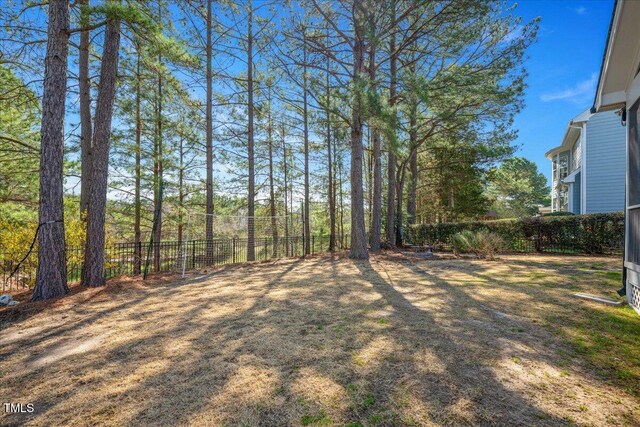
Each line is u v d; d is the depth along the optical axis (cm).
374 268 791
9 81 805
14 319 398
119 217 1357
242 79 1171
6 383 235
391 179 1348
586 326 328
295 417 187
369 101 711
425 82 768
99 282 586
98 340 321
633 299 399
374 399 204
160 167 1155
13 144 866
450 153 1596
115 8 489
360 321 363
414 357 263
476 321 353
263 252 1222
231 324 363
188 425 182
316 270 782
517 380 223
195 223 1445
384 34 845
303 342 303
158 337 325
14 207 848
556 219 999
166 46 609
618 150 1280
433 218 2283
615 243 901
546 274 614
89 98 798
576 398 201
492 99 1026
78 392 220
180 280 672
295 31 924
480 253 941
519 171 4019
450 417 183
